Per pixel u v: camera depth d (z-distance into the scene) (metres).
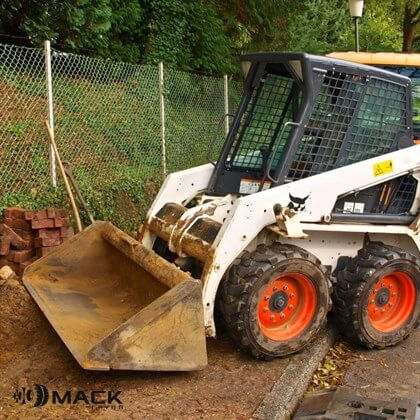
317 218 4.86
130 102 8.88
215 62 11.91
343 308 5.02
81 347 4.19
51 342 4.80
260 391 4.28
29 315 4.99
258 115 5.44
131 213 7.93
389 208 5.36
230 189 5.54
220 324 5.33
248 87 5.46
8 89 7.54
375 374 4.77
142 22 11.07
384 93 5.17
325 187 4.85
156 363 4.10
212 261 4.46
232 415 3.95
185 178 5.60
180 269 4.70
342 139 5.08
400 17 18.53
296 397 4.25
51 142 6.71
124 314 4.73
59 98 8.02
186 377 4.46
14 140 7.23
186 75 10.02
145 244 5.40
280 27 13.77
